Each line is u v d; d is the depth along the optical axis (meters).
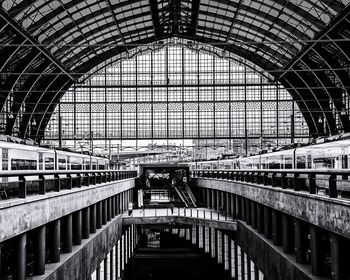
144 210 41.97
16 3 36.97
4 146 23.55
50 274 15.45
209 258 43.50
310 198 14.37
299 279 15.70
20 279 13.41
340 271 12.72
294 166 33.81
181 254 45.00
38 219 14.27
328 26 40.41
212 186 42.41
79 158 42.81
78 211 21.73
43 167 31.30
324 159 28.27
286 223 18.69
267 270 21.61
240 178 31.08
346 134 28.53
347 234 11.29
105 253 28.95
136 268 44.12
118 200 39.38
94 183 26.02
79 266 20.38
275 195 19.58
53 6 41.94
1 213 11.13
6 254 17.70
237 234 31.67
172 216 38.69
